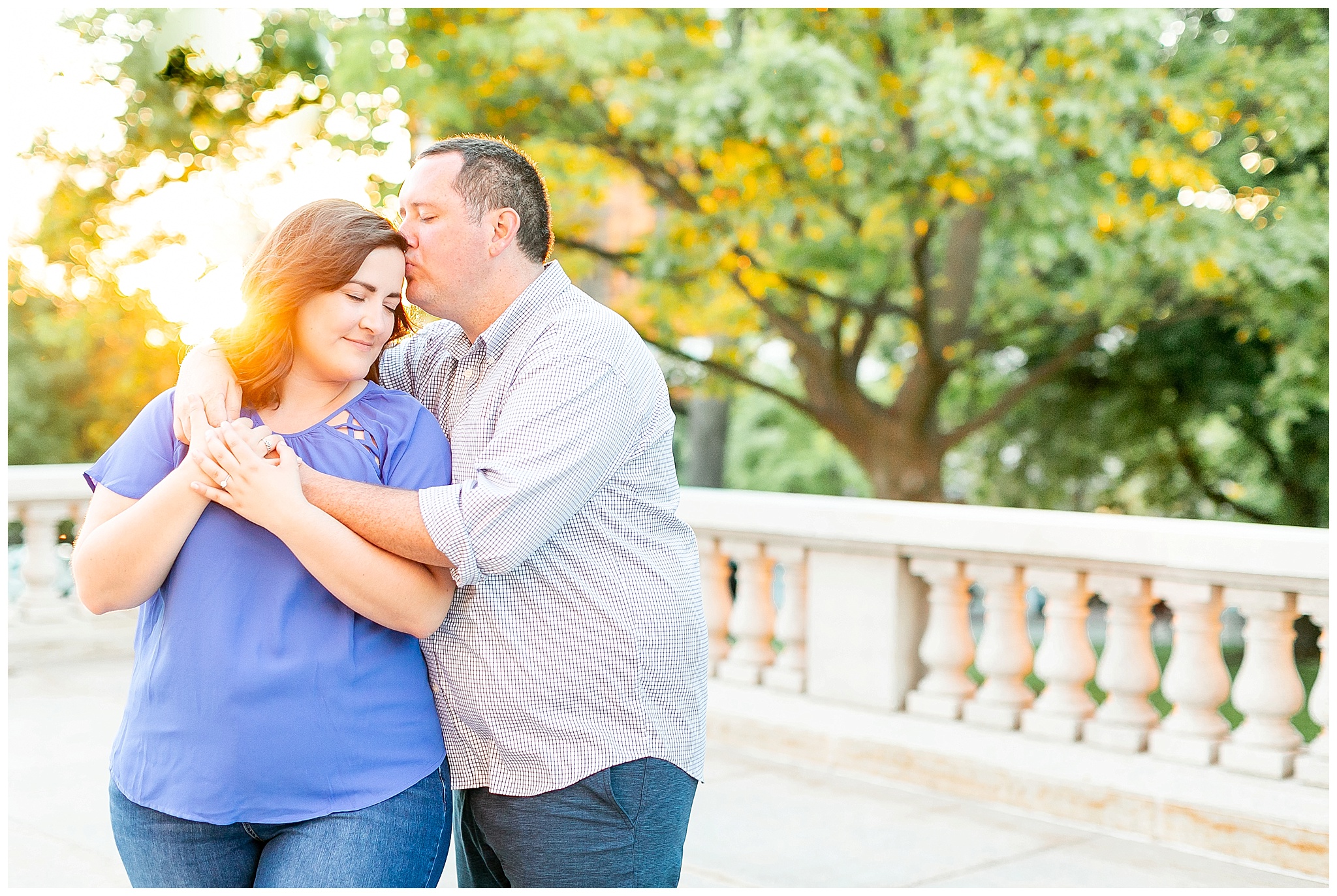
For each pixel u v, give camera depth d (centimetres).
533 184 207
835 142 830
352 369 191
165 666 182
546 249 211
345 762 182
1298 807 358
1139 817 389
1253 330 1020
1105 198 880
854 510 455
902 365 1398
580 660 198
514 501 182
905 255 991
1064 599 419
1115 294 991
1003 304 1048
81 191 1034
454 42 891
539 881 200
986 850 376
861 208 916
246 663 179
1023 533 416
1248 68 859
